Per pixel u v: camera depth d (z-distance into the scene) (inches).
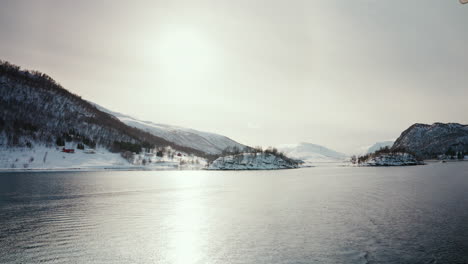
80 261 1147.9
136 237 1475.1
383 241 1375.5
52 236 1478.8
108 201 2645.2
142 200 2721.5
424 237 1428.4
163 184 4429.1
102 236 1483.8
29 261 1138.7
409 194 2974.9
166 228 1652.3
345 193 3169.3
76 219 1867.6
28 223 1756.9
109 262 1142.3
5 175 6353.3
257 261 1157.1
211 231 1585.9
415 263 1109.1
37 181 4795.8
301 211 2130.9
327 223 1743.4
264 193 3280.0
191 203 2541.8
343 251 1250.0
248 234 1528.1
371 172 7785.4
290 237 1464.1
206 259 1185.4
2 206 2348.7
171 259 1186.6
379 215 1943.9
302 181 5022.1
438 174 6131.9
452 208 2155.5
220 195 3110.2
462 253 1203.9
